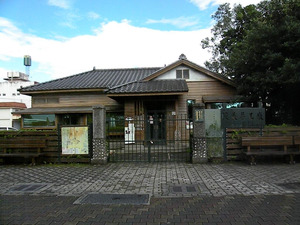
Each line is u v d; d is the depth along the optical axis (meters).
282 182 5.52
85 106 14.15
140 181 5.88
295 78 8.69
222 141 7.93
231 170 6.75
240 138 7.86
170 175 6.37
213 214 3.88
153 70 17.36
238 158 7.91
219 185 5.41
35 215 3.96
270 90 10.52
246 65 10.92
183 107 12.67
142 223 3.61
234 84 12.34
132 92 10.70
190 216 3.82
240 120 7.92
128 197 4.76
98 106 8.02
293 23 9.09
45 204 4.46
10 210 4.19
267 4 11.09
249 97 11.22
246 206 4.17
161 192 5.03
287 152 7.29
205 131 7.91
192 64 12.70
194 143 7.84
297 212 3.87
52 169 7.37
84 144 8.14
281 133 7.85
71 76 16.66
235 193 4.85
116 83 14.27
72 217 3.87
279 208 4.05
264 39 9.98
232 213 3.89
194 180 5.85
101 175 6.52
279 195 4.68
